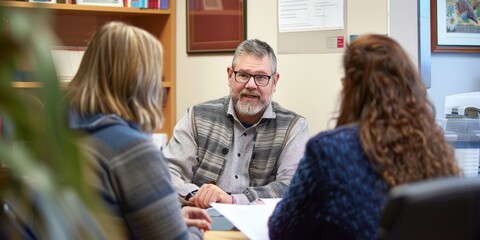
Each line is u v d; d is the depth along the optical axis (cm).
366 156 130
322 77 308
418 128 133
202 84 332
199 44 331
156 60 150
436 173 132
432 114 138
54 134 58
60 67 61
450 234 96
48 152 58
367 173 129
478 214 96
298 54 312
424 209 92
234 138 257
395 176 128
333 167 129
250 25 321
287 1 313
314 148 133
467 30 381
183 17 334
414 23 290
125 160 137
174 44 327
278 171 253
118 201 138
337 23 303
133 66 145
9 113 58
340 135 133
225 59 326
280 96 319
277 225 137
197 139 259
